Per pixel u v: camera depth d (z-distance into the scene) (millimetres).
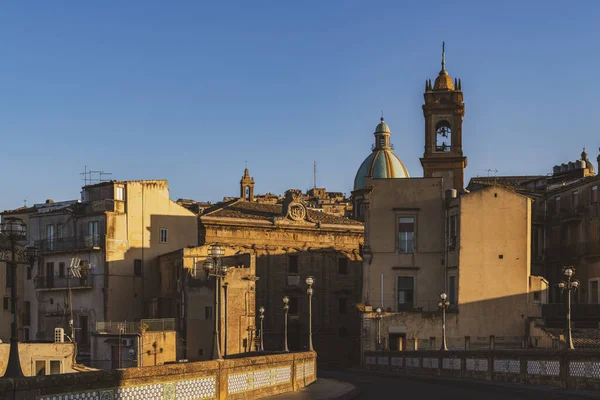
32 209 101188
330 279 110000
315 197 180000
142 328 80125
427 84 95000
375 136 135875
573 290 77500
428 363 62125
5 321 96938
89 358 85875
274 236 107625
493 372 51062
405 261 83250
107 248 90812
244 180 125938
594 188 79938
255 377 39188
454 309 78688
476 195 78312
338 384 50531
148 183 95625
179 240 98438
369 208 84375
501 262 77500
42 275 94625
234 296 88062
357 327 110875
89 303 91062
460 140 93750
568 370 42406
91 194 95375
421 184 83750
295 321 107375
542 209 87750
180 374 31031
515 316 76625
